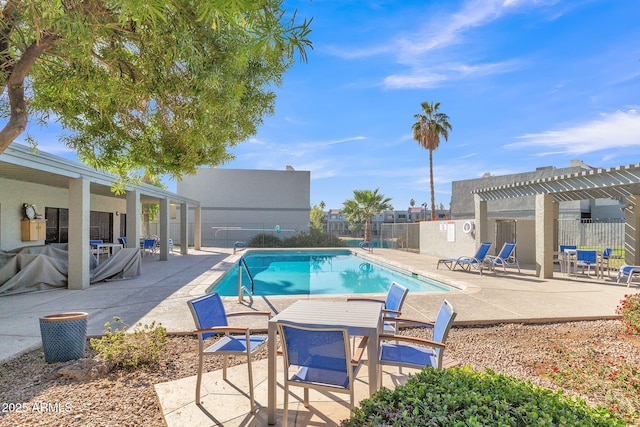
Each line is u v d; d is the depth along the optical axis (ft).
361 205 96.32
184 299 23.35
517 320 18.57
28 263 26.37
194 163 13.66
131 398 10.60
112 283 29.89
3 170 25.73
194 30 8.06
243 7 4.86
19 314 19.61
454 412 5.18
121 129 12.81
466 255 47.34
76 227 27.35
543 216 33.71
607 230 48.11
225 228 84.07
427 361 9.82
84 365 12.37
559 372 12.02
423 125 84.53
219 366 12.85
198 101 10.20
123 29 8.75
